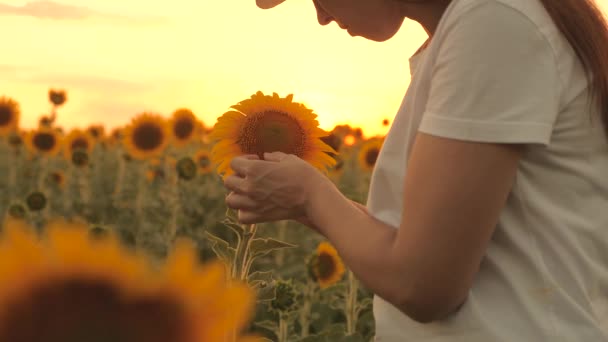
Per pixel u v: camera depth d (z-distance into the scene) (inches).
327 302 154.0
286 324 112.0
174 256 17.0
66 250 16.1
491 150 44.3
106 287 16.1
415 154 45.6
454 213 44.0
